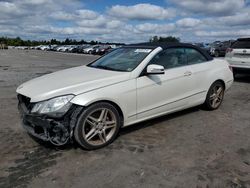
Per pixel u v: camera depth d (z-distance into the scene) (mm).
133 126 4949
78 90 3832
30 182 3139
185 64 5305
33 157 3736
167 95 4836
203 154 3855
